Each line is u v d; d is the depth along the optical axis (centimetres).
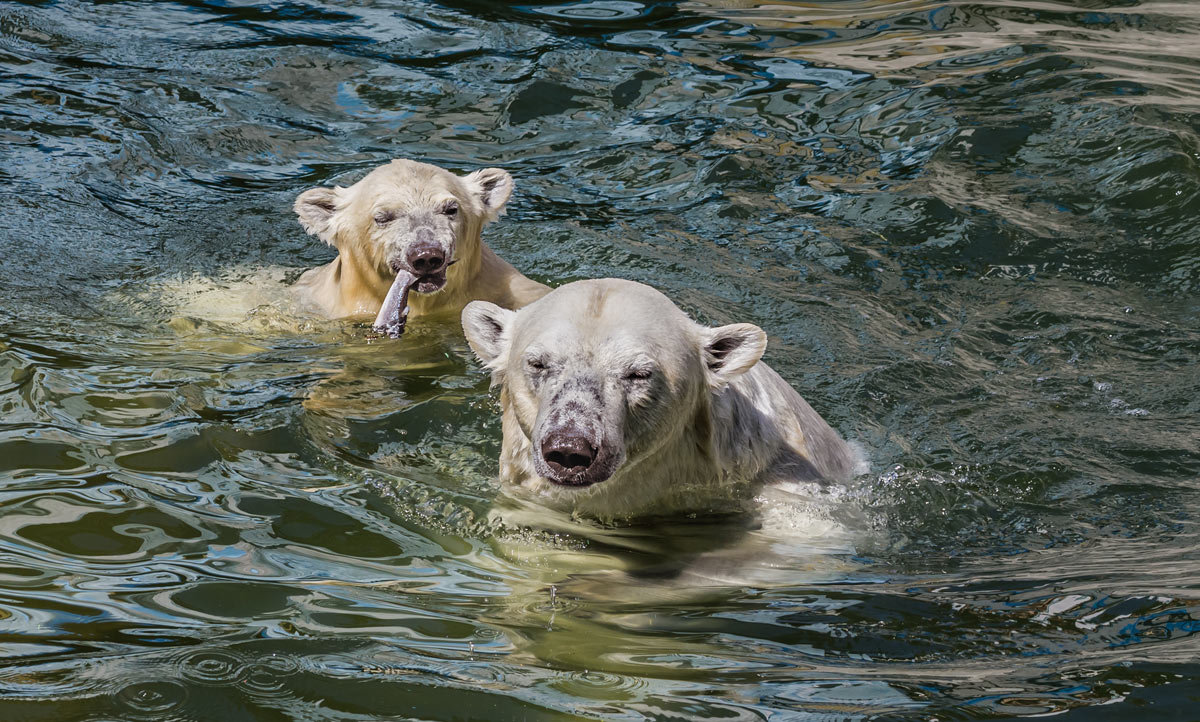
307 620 1648
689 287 3266
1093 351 2906
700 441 2127
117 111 4328
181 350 2825
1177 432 2508
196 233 3647
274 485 2133
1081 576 1833
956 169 3884
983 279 3303
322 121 4359
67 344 2767
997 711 1395
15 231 3478
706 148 4131
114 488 2064
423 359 2873
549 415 1875
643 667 1545
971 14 5141
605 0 5431
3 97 4356
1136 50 4647
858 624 1683
